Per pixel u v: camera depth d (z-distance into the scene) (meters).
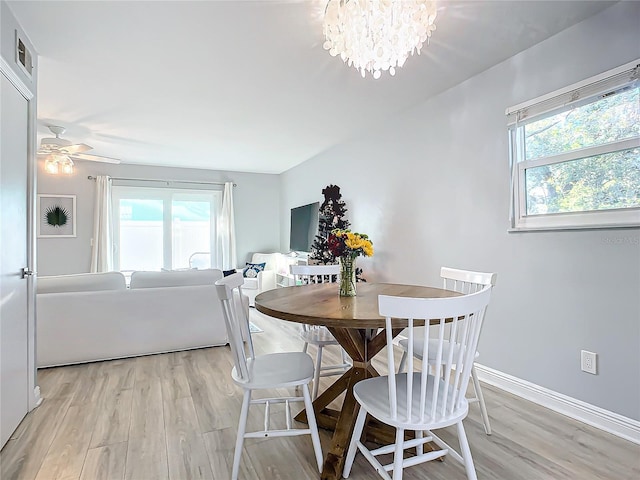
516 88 2.58
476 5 2.00
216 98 3.35
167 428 2.12
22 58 2.21
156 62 2.66
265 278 5.95
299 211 6.17
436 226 3.30
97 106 3.54
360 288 2.42
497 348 2.73
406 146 3.67
